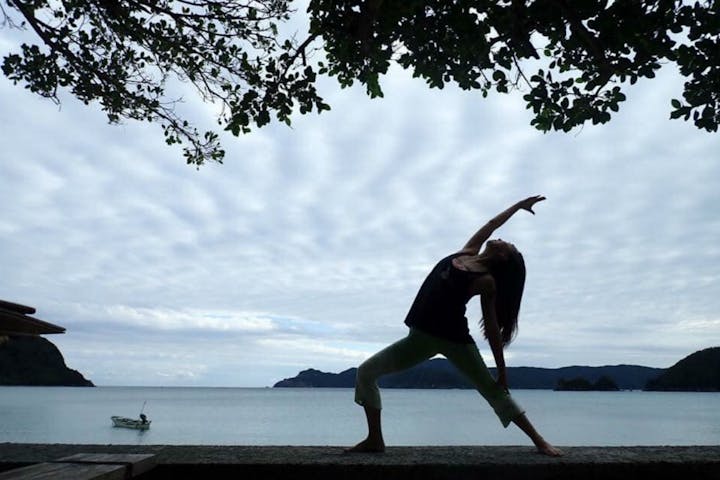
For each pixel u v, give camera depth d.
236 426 76.94
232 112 6.17
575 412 119.12
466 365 3.91
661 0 4.56
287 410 137.75
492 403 3.91
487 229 4.31
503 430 66.38
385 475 3.42
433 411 122.50
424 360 4.00
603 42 4.71
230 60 6.14
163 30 6.11
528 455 3.73
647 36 4.66
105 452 3.71
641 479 3.49
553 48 5.36
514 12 4.70
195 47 6.12
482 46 5.00
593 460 3.55
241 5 5.99
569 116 5.33
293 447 4.12
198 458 3.54
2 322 2.44
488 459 3.58
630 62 4.82
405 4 4.93
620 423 80.19
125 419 70.88
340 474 3.42
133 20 6.03
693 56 4.88
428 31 5.14
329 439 55.88
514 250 3.90
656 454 3.78
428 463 3.44
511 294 3.88
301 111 5.91
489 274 3.79
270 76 5.78
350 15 5.18
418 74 5.50
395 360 3.94
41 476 2.57
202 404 177.62
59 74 6.29
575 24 4.60
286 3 6.12
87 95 6.34
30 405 130.62
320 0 5.24
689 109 5.16
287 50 5.70
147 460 3.26
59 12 6.18
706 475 3.51
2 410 105.50
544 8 4.62
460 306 3.87
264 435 60.91
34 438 55.91
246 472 3.41
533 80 5.25
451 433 60.88
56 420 82.19
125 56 6.34
